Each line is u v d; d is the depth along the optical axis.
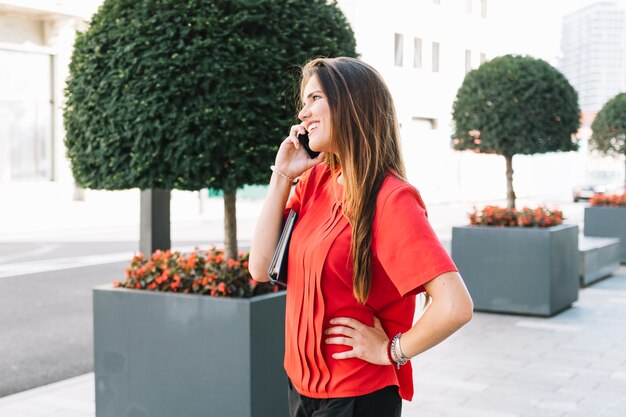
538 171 43.16
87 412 4.97
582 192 33.47
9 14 19.47
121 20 3.86
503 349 6.64
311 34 4.04
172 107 3.75
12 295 9.55
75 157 4.17
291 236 2.26
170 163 3.82
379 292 2.07
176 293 3.86
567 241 8.54
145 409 3.93
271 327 3.73
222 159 3.87
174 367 3.82
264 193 30.33
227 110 3.75
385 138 2.07
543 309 8.13
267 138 3.87
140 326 3.91
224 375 3.68
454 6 34.62
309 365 2.12
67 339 7.20
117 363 4.00
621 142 14.78
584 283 10.23
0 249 14.55
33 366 6.25
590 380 5.65
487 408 4.97
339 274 2.05
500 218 8.57
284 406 3.82
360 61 2.14
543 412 4.89
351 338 2.04
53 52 20.33
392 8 30.72
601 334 7.28
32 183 20.16
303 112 2.15
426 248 1.92
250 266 2.40
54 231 18.27
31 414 4.93
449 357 6.35
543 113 9.02
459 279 1.91
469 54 36.16
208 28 3.78
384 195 1.99
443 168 35.03
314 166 2.36
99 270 11.73
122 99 3.82
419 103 32.78
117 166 3.95
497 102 9.04
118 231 18.44
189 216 22.78
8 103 19.77
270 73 3.87
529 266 8.18
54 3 19.36
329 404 2.09
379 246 1.98
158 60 3.75
